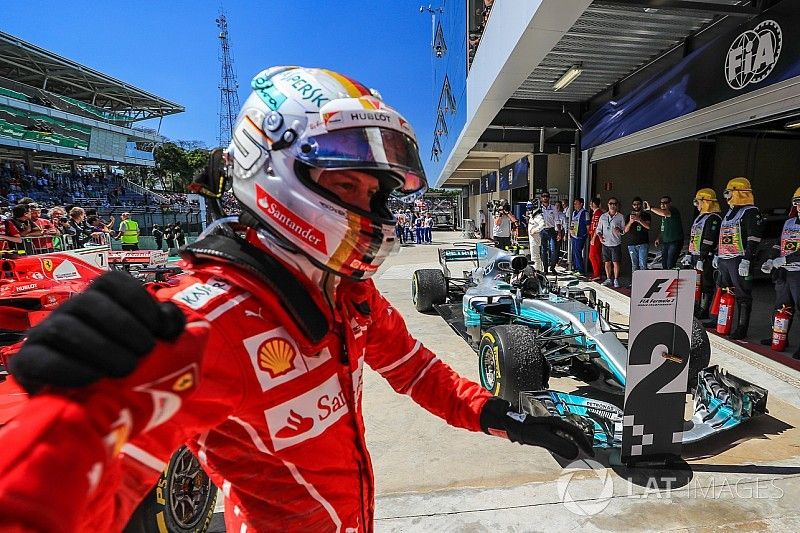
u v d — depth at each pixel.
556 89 7.81
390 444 3.09
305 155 0.83
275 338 0.75
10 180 26.12
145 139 40.25
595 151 9.16
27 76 33.25
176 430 0.63
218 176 1.02
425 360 1.24
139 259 4.93
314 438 0.83
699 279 6.05
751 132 10.24
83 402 0.45
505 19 5.64
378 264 0.93
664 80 6.45
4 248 5.94
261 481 0.81
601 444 2.72
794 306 4.67
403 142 0.94
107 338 0.46
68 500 0.40
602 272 10.16
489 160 20.08
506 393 3.32
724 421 2.93
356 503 0.93
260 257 0.79
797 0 4.21
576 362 4.02
